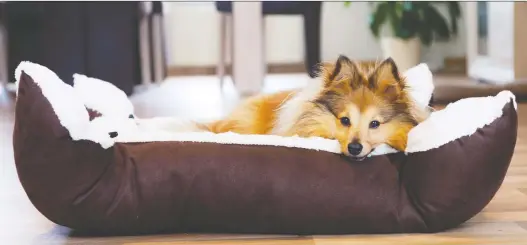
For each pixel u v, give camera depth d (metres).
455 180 1.46
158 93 5.25
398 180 1.52
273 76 6.64
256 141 1.53
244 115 1.93
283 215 1.49
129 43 4.73
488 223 1.60
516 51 4.73
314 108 1.66
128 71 4.76
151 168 1.50
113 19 4.64
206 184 1.49
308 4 5.27
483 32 5.35
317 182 1.48
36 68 1.43
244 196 1.48
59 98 1.42
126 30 4.70
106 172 1.48
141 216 1.50
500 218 1.65
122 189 1.49
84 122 1.44
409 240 1.47
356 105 1.58
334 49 6.91
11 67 5.54
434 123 1.47
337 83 1.63
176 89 5.59
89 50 4.65
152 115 3.88
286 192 1.48
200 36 7.01
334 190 1.48
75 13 4.57
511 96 1.49
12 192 2.01
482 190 1.47
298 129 1.69
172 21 6.94
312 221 1.50
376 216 1.49
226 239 1.50
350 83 1.62
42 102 1.41
